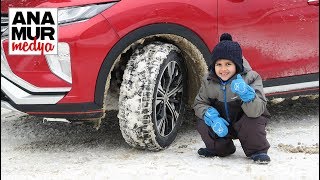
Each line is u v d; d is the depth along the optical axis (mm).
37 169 2758
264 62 3393
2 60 2934
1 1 2969
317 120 3811
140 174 2621
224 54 2742
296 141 3266
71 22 2844
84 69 2840
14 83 2922
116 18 2873
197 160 2861
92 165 2807
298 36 3506
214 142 2865
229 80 2799
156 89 2926
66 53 2822
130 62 2965
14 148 3203
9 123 3795
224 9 3205
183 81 3254
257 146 2797
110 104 3242
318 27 3580
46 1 2912
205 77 2887
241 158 2904
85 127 3660
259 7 3328
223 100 2826
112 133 3516
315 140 3289
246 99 2686
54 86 2859
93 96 2877
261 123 2787
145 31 2939
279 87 3504
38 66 2867
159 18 2969
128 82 2912
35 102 2891
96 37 2838
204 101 2887
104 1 2889
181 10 3045
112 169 2715
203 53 3168
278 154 2951
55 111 2896
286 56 3479
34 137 3457
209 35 3160
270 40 3389
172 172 2645
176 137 3355
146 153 3021
